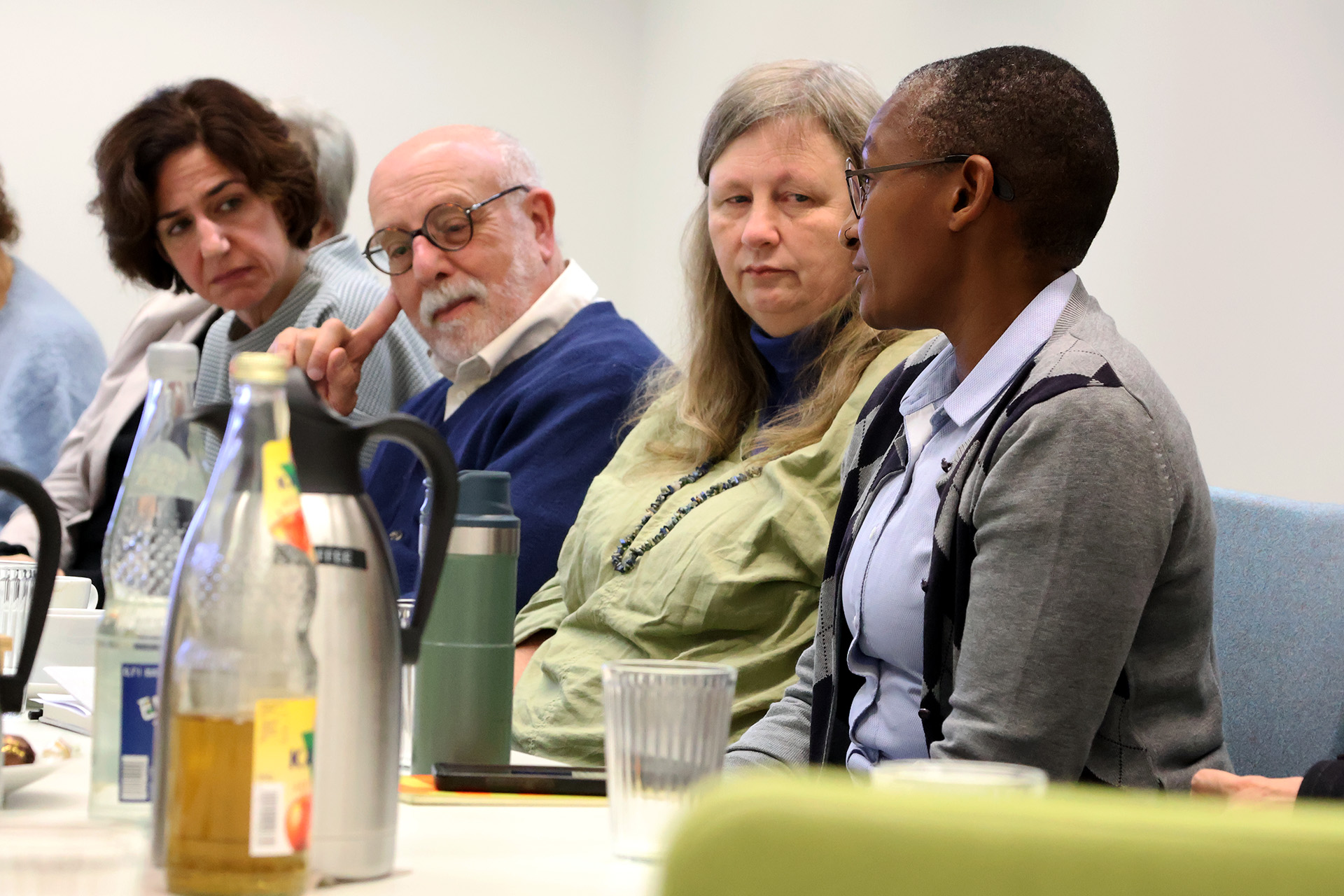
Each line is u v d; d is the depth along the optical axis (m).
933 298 2.95
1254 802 2.32
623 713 1.75
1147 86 6.36
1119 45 6.51
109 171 6.54
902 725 2.96
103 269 10.69
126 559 2.03
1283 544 3.34
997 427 2.62
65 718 2.72
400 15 11.29
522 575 4.93
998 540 2.53
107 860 1.19
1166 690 2.64
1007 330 2.85
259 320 6.87
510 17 11.53
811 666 3.38
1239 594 3.37
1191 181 6.11
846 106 4.24
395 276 5.88
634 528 4.12
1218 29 5.98
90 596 3.69
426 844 1.84
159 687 1.53
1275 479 5.62
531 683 4.11
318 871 1.59
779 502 3.80
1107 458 2.47
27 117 10.52
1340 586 3.23
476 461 5.43
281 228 6.69
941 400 3.13
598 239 11.80
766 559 3.77
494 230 5.75
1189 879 0.78
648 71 11.66
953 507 2.72
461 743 2.33
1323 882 0.79
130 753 1.87
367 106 11.23
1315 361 5.44
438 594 2.35
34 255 10.53
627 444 4.60
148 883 1.50
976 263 2.89
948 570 2.72
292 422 1.64
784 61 4.43
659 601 3.85
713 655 3.80
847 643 3.15
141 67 10.74
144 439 2.11
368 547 1.65
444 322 5.81
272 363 1.58
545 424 5.20
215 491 1.56
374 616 1.63
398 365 6.71
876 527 3.07
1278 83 5.68
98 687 1.90
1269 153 5.71
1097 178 2.84
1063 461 2.48
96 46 10.65
